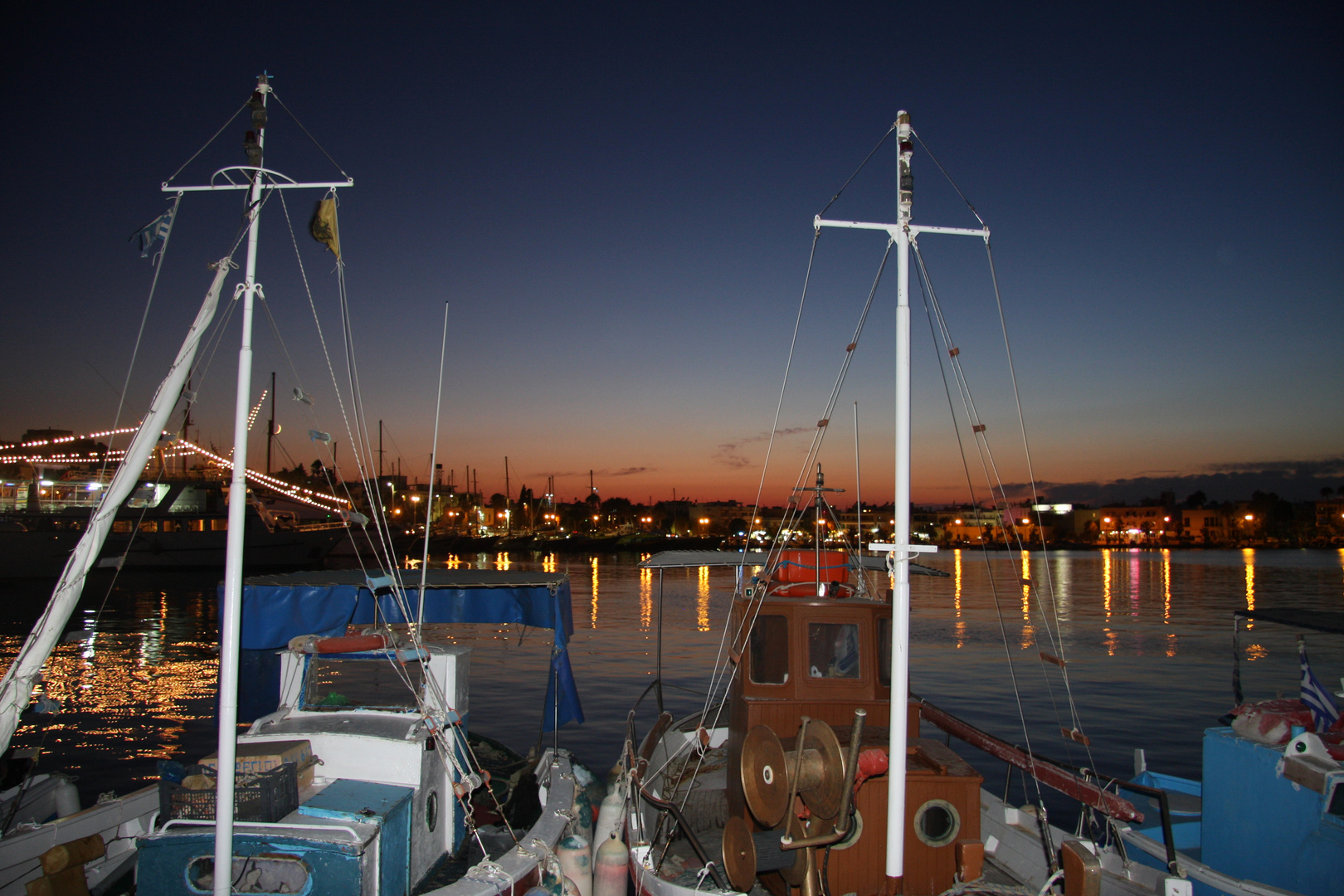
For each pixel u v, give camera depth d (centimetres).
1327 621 927
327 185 526
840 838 527
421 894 702
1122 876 646
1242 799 716
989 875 748
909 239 517
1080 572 9031
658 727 1133
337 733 715
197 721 1841
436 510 13575
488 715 1941
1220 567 10025
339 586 890
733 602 850
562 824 851
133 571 6156
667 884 680
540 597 997
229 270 509
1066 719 1917
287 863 568
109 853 773
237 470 479
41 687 2247
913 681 2422
